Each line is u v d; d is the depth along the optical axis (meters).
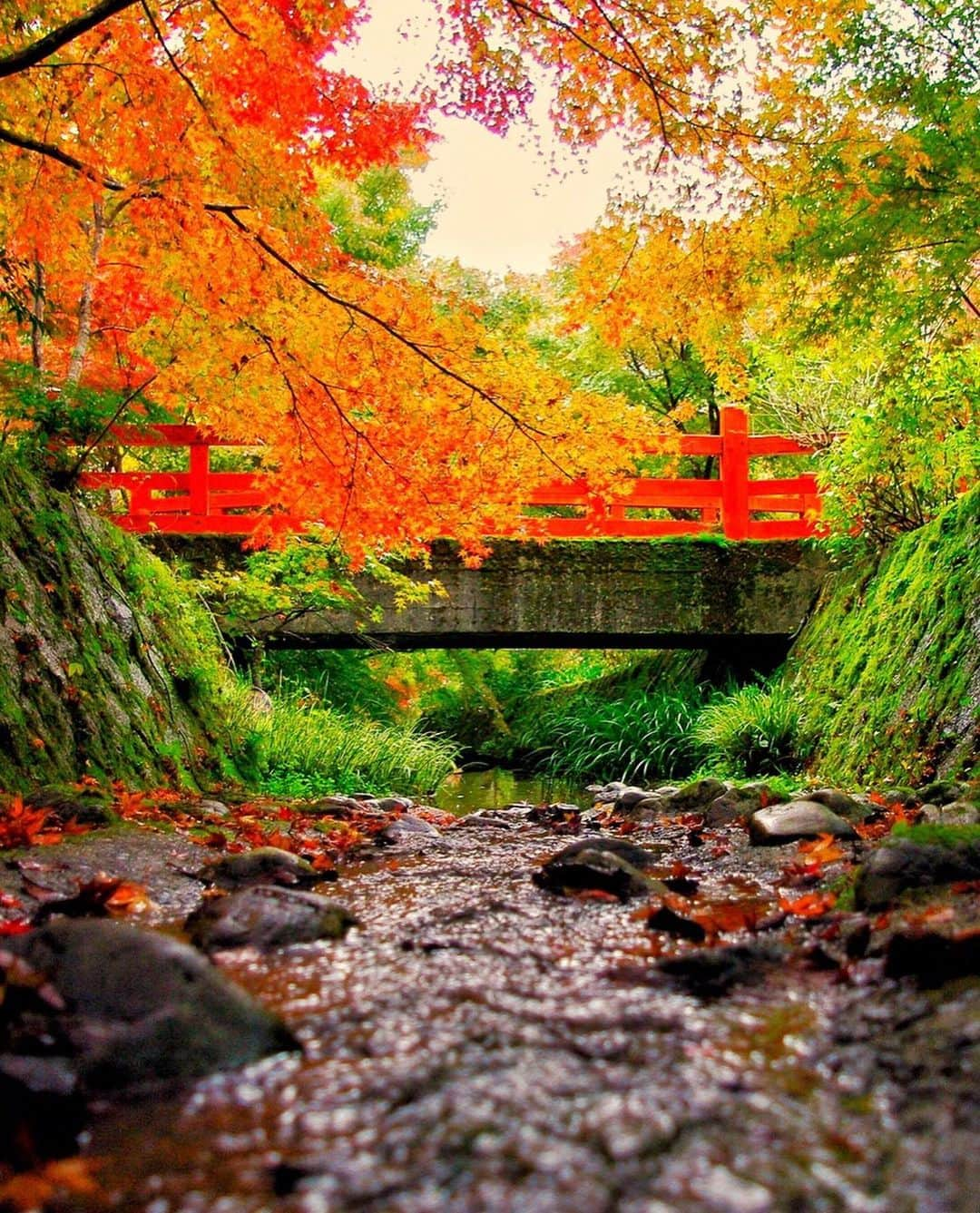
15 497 5.26
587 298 5.24
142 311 7.10
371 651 10.24
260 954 2.16
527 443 5.20
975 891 2.23
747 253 5.06
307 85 4.72
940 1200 1.03
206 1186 1.11
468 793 8.98
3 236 5.75
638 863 3.57
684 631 9.19
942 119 4.75
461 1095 1.33
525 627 9.13
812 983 1.87
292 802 5.87
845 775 6.48
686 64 4.41
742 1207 1.03
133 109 4.74
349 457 5.50
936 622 6.09
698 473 15.34
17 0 4.73
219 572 8.52
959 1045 1.40
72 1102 1.31
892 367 6.15
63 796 3.93
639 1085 1.36
